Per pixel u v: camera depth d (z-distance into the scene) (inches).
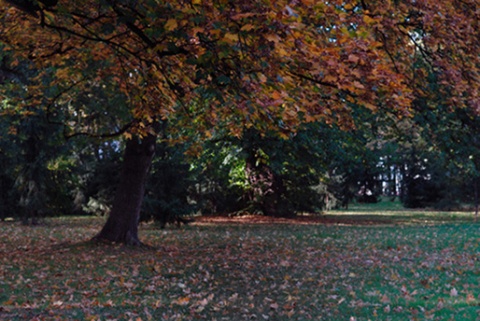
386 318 288.8
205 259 533.3
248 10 219.0
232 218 1170.0
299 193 1213.1
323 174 1336.1
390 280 411.5
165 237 754.2
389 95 291.4
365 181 2463.1
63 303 332.2
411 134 836.6
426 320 280.8
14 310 311.7
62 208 1365.7
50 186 1080.8
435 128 692.7
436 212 1711.4
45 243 681.6
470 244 644.1
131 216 621.0
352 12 332.2
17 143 1015.0
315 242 701.9
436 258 529.7
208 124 387.9
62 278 424.2
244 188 1153.4
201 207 905.5
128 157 623.5
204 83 255.9
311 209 1267.2
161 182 871.1
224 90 254.5
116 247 589.3
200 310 311.7
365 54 278.5
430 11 368.8
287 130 260.8
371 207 2113.7
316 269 472.7
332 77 256.5
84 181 1378.0
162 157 866.1
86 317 290.7
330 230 891.4
